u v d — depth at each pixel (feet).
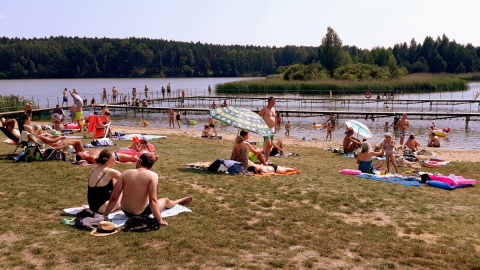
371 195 31.76
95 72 539.70
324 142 78.69
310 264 19.13
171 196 29.40
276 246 21.27
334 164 47.50
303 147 67.26
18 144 42.63
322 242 21.97
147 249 20.10
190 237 21.61
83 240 20.94
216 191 31.30
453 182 36.50
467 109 152.76
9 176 33.88
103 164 24.63
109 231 21.90
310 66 286.87
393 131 102.27
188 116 140.26
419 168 48.70
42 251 19.65
